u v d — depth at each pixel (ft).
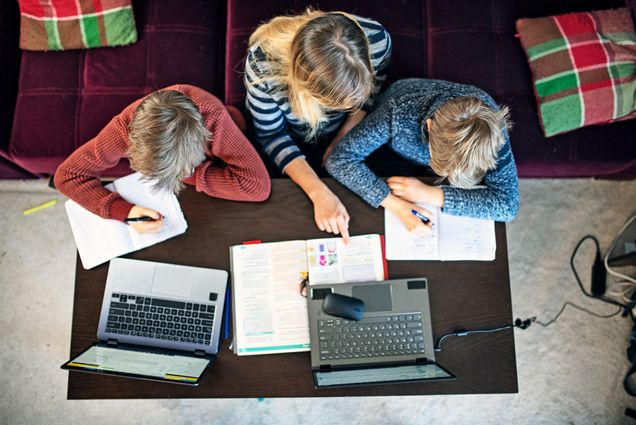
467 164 3.56
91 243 4.24
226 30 5.74
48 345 6.18
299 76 3.44
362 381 3.57
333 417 6.07
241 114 5.34
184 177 3.89
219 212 4.35
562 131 5.23
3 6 5.51
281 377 4.02
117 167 5.60
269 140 4.91
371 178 4.43
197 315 4.11
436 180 4.48
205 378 4.00
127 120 4.14
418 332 4.02
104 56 5.52
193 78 5.52
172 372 3.61
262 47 3.87
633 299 6.22
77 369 3.44
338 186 4.52
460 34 5.56
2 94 5.37
